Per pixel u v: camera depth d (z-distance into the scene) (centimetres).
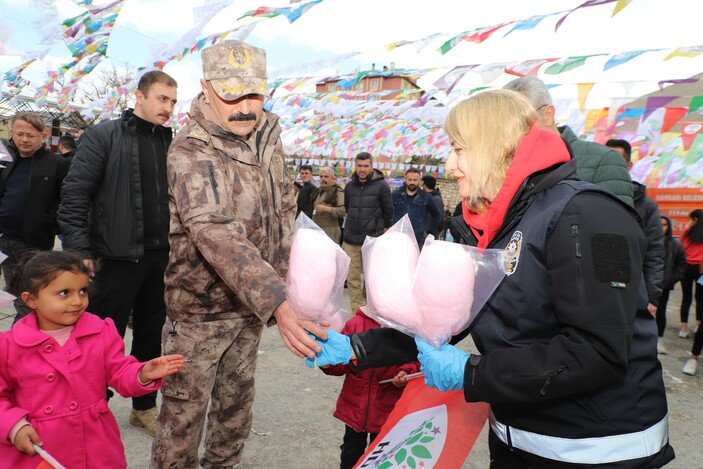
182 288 196
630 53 363
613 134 486
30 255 183
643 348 118
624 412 116
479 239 137
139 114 298
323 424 332
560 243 110
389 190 614
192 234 172
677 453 324
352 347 148
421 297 119
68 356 180
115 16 380
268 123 214
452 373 120
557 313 111
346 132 1208
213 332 200
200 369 198
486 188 127
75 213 281
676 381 464
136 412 304
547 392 109
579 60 384
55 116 1049
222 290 196
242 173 195
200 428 205
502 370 113
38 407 175
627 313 106
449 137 133
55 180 387
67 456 178
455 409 152
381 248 127
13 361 174
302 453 295
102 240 286
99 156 283
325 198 736
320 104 781
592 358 105
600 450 116
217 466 230
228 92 180
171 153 187
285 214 226
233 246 164
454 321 120
